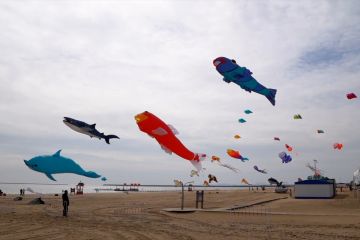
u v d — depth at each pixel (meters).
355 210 29.31
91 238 16.70
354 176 42.56
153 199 54.16
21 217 25.81
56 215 28.27
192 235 18.22
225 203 43.81
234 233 19.08
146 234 18.33
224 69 8.97
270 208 33.72
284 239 17.09
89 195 68.56
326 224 21.95
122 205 41.66
